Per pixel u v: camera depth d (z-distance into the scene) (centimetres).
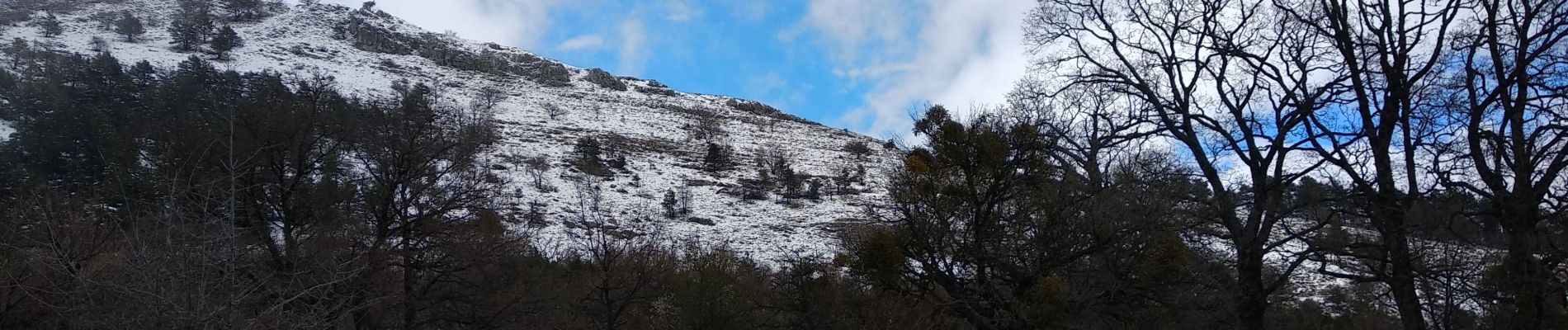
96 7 13788
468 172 1847
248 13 14975
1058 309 830
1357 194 1126
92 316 589
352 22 16088
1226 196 1156
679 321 982
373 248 1311
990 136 951
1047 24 1382
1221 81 1232
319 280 901
